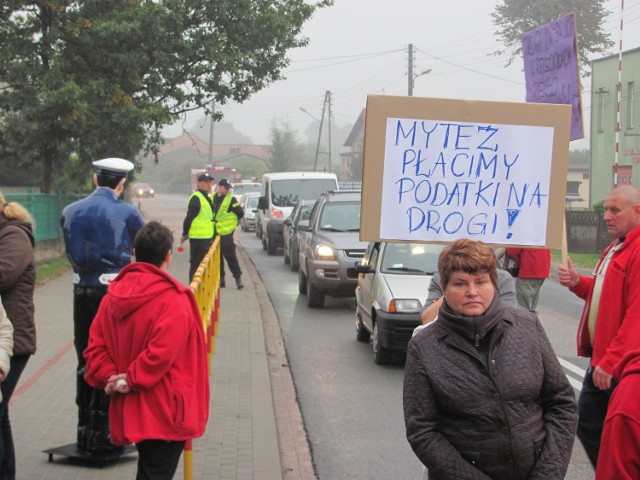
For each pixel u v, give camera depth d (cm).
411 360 340
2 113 2347
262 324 1286
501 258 1011
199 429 454
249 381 908
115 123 2261
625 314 500
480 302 331
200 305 808
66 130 2264
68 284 1725
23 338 511
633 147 3906
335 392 898
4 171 3316
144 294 440
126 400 445
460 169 525
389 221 522
